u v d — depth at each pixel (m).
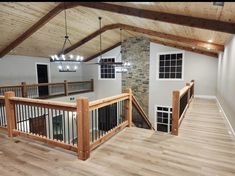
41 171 2.28
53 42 7.25
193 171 2.24
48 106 2.89
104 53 10.09
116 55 9.78
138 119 8.78
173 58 8.45
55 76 9.34
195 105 6.40
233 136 3.38
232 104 3.71
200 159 2.53
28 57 8.04
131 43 9.29
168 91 8.64
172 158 2.56
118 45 9.62
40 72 8.66
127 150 2.81
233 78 3.69
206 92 7.96
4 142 3.19
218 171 2.25
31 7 4.86
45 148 2.93
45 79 8.91
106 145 2.99
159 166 2.35
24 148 2.94
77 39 7.60
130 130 3.71
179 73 8.39
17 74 7.64
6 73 7.25
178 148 2.88
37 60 8.43
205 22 3.42
